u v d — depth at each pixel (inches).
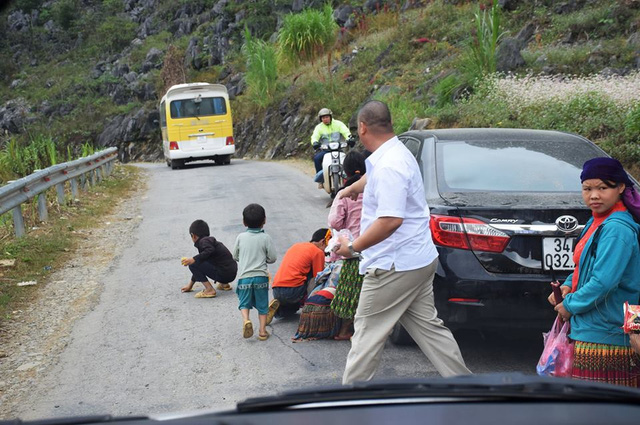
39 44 2522.1
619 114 445.7
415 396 47.7
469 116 570.3
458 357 143.0
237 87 1432.1
